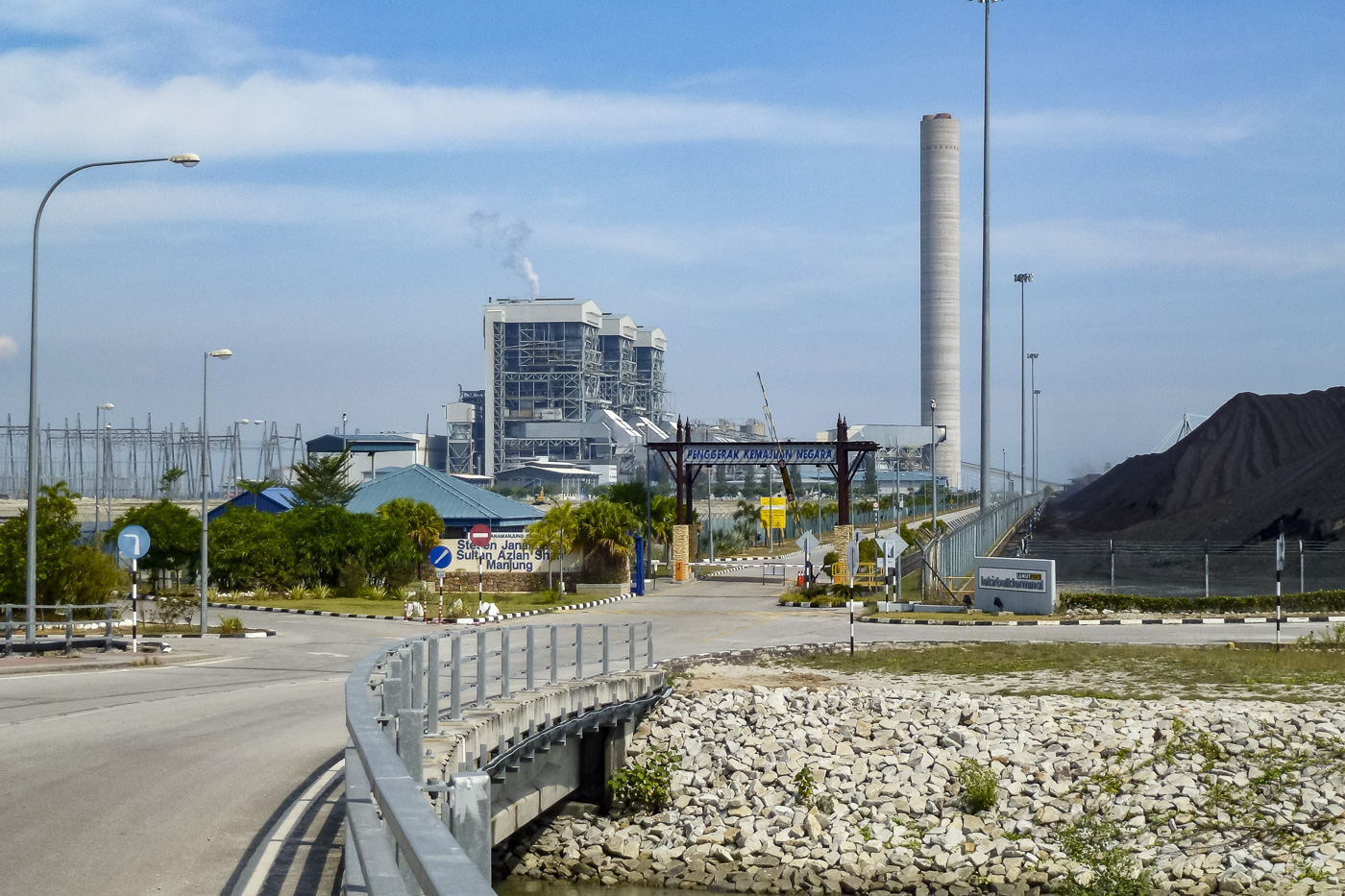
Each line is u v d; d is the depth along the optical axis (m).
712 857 22.78
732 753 26.44
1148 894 20.06
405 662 13.16
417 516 67.00
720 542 113.06
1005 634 43.31
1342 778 22.91
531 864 23.02
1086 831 22.48
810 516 129.75
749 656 36.78
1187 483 111.31
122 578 46.03
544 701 19.97
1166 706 27.05
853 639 36.38
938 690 30.44
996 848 22.06
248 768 14.52
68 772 13.95
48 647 31.78
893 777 25.11
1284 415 117.56
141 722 18.66
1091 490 128.50
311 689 24.30
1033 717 26.94
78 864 9.77
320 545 60.72
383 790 4.40
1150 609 49.38
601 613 52.59
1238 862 20.44
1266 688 29.36
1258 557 73.75
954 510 174.50
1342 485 82.38
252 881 9.34
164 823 11.40
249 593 58.22
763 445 70.94
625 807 25.00
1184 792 23.34
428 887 3.07
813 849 22.75
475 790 5.81
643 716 27.89
